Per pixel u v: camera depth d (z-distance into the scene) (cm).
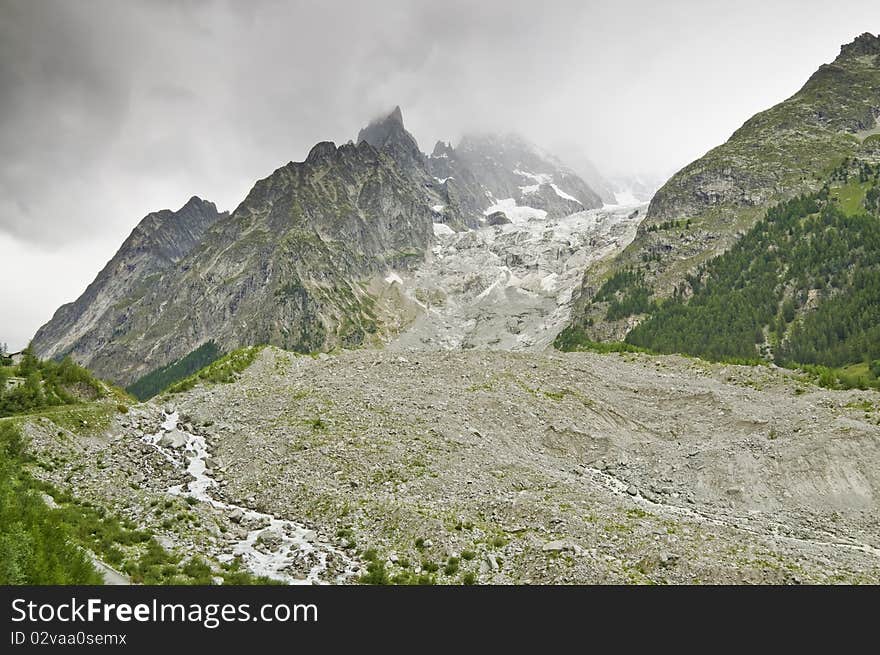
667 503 6869
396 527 5372
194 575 4372
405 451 7025
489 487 6297
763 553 5066
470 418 8419
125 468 6550
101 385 9000
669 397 9819
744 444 7962
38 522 4309
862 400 8612
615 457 8150
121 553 4491
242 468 6869
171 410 8575
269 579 4462
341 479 6406
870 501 6694
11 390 7719
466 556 4862
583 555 4756
